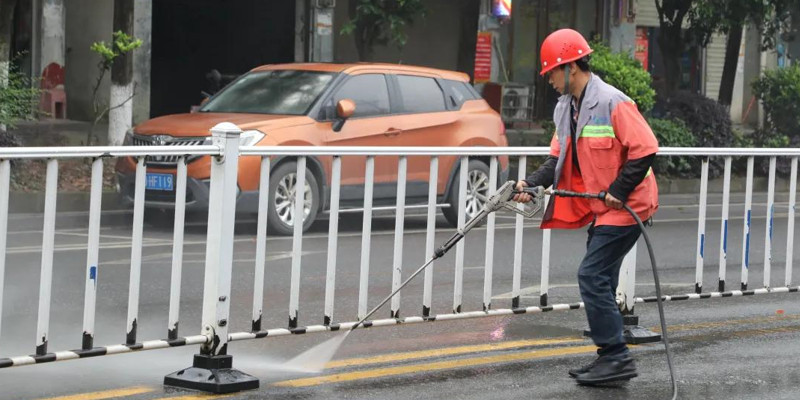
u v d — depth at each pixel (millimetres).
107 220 15328
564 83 7223
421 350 8305
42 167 17406
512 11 30156
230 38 26844
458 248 8516
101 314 9375
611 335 7363
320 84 15445
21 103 18500
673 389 7027
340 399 6855
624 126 7098
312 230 14805
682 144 23141
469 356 8125
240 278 11227
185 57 26797
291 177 14297
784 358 8273
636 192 7258
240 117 14859
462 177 8500
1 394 6793
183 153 6883
